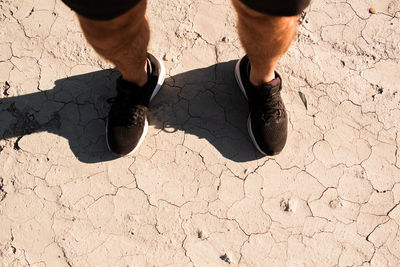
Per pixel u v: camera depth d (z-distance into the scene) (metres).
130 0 1.24
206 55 2.24
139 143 2.03
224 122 2.12
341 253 1.94
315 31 2.28
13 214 1.96
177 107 2.14
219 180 2.03
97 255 1.92
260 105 1.95
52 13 2.28
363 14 2.31
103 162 2.04
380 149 2.09
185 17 2.30
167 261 1.92
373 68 2.22
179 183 2.02
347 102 2.16
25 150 2.05
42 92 2.15
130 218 1.97
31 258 1.91
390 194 2.03
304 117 2.13
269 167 2.05
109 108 2.13
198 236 1.95
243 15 1.41
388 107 2.16
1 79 2.16
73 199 1.99
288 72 2.21
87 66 2.20
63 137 2.07
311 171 2.05
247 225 1.97
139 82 1.91
